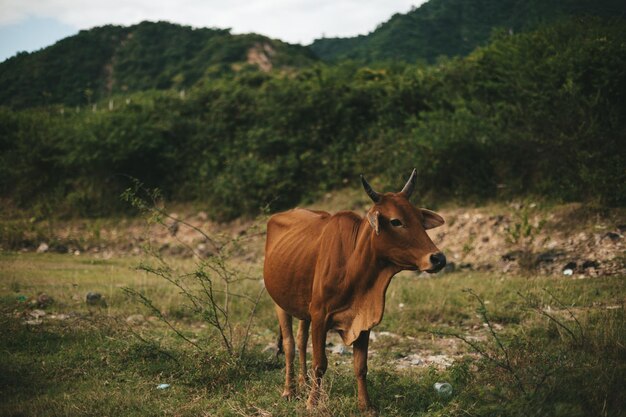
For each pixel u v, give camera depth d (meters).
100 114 20.92
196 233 16.64
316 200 16.27
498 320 7.74
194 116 20.62
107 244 16.94
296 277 5.09
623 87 12.67
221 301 8.73
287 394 5.17
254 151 17.94
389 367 5.95
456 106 15.17
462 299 8.65
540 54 14.08
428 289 9.20
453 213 13.43
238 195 16.92
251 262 13.61
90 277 11.09
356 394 5.11
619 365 5.15
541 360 5.25
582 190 12.20
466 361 5.59
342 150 16.91
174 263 12.57
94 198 19.38
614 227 10.98
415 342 7.07
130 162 19.48
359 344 4.76
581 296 8.16
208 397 5.24
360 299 4.69
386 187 14.93
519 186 13.13
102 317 7.49
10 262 13.52
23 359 6.00
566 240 11.12
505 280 9.70
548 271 10.23
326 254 4.82
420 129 14.68
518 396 4.57
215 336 6.66
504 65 14.67
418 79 17.00
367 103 17.62
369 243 4.61
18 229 17.56
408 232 4.46
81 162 19.61
